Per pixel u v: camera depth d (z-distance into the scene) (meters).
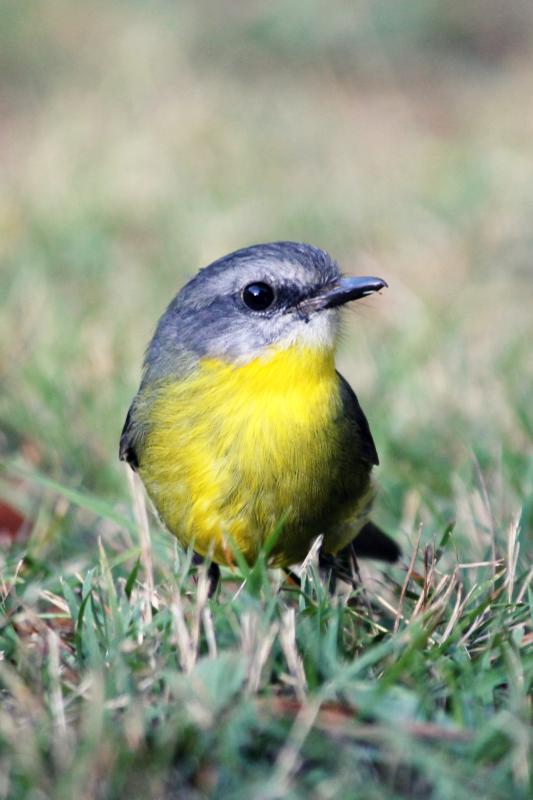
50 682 7.05
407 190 21.59
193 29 30.31
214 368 8.89
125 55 28.42
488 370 13.89
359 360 14.71
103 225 19.80
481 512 10.07
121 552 10.05
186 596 8.50
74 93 26.50
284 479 8.74
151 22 30.45
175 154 23.30
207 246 19.34
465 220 19.98
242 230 19.95
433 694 6.92
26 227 19.66
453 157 23.31
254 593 7.96
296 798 6.02
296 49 29.77
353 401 9.45
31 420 12.70
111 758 6.20
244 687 6.89
